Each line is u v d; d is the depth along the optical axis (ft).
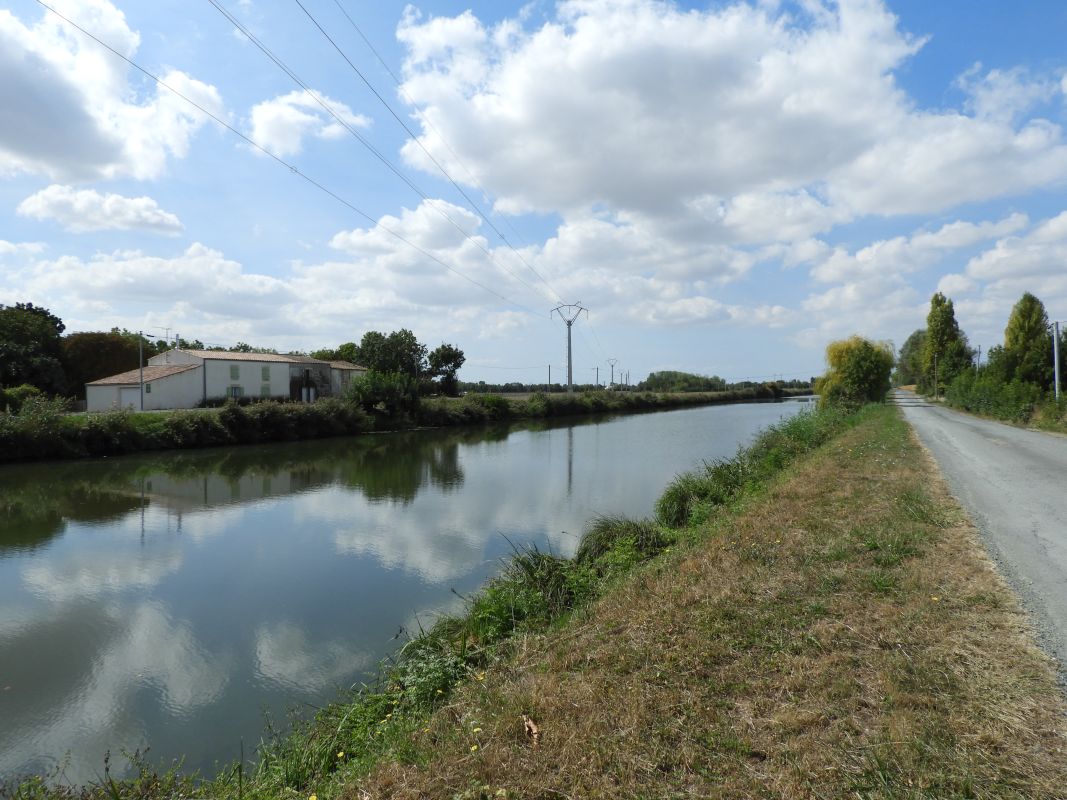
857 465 38.34
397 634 25.71
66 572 35.65
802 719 10.50
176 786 15.34
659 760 9.90
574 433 127.75
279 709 20.54
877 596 15.76
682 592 17.38
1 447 80.69
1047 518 24.50
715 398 291.99
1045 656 12.20
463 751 11.05
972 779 8.68
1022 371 108.17
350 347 248.32
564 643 15.61
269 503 55.16
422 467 78.07
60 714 20.56
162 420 100.27
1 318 147.13
